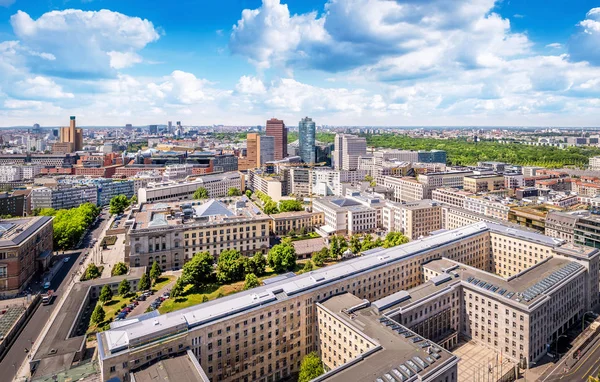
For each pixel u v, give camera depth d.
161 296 197.12
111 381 106.50
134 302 191.00
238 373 131.38
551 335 160.25
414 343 121.31
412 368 108.44
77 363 135.62
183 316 124.69
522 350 147.25
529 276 173.12
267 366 138.38
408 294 153.38
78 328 169.12
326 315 143.50
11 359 147.50
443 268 185.50
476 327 163.88
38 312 185.12
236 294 142.88
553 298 160.88
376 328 129.75
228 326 127.62
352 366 110.62
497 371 143.12
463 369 145.12
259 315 134.75
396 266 181.00
